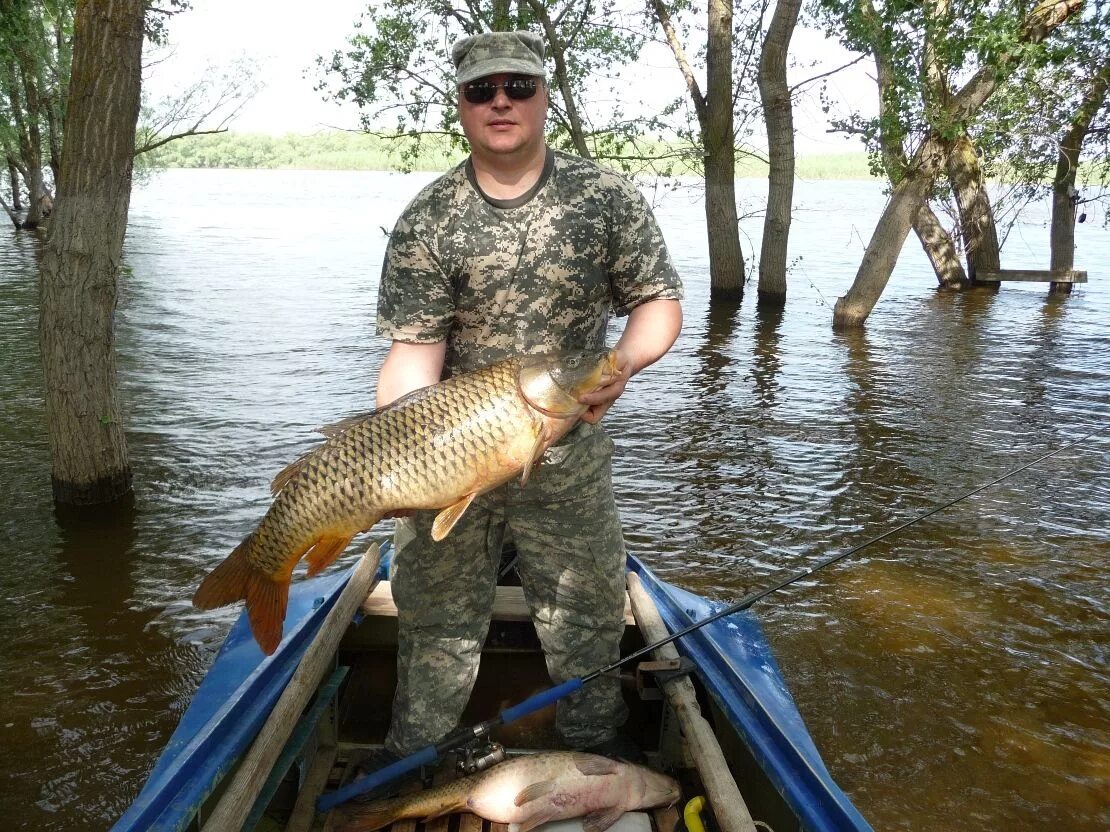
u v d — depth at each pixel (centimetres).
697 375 1203
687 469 826
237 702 312
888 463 853
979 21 1319
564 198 278
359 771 329
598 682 327
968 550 670
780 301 1825
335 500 263
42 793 408
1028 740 461
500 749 321
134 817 257
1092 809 415
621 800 307
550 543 302
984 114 1627
